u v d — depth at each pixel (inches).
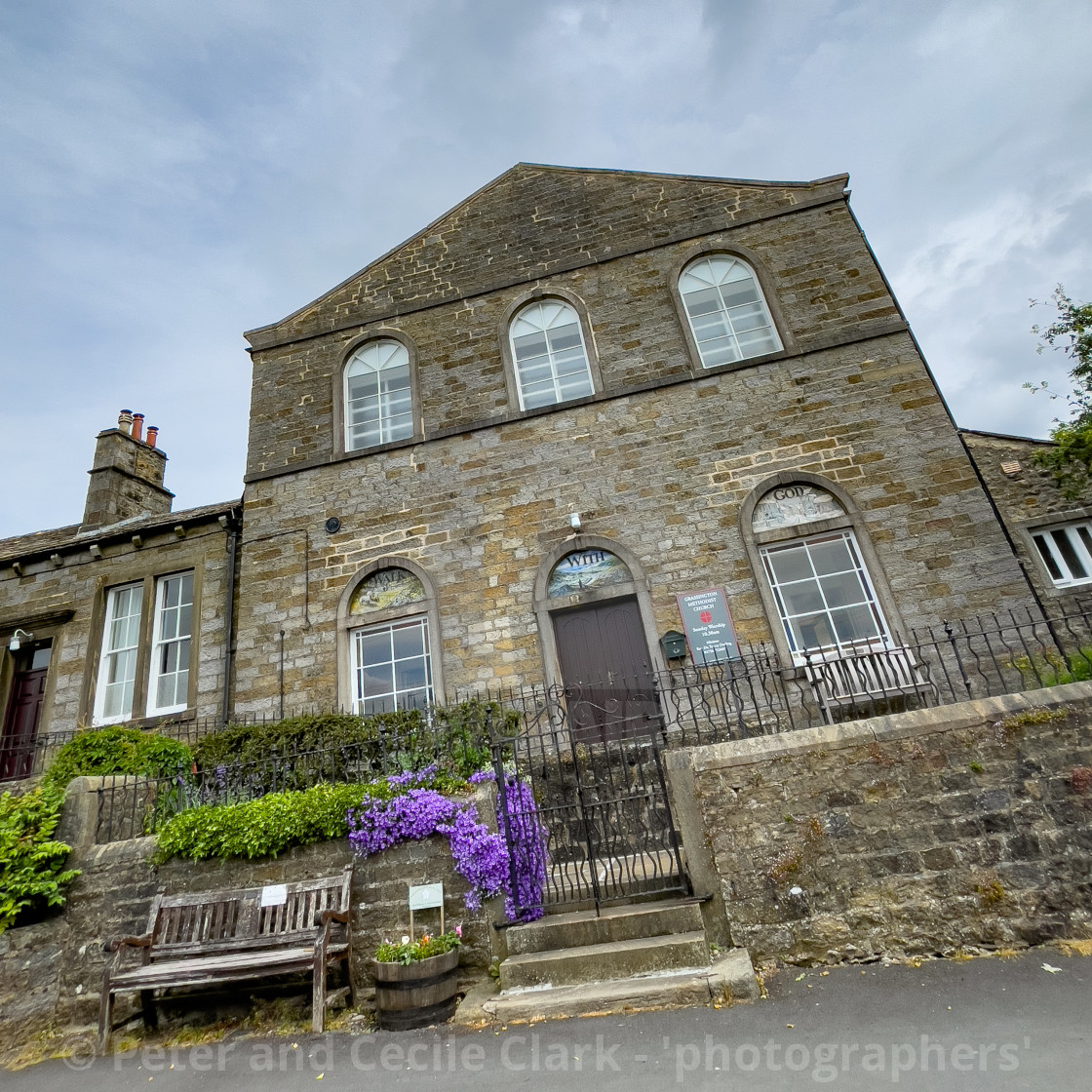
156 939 239.1
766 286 454.0
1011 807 208.4
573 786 324.8
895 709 345.1
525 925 227.1
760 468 406.6
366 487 458.6
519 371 477.4
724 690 308.7
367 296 527.8
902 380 408.8
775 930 208.4
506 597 410.9
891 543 377.1
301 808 253.8
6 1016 234.2
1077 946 191.9
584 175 528.7
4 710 495.5
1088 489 434.6
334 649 422.0
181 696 458.9
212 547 487.5
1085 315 367.9
